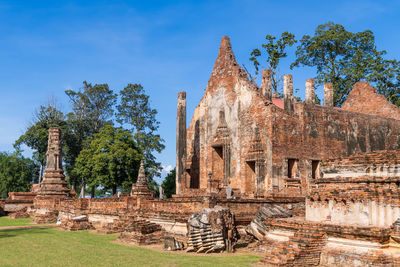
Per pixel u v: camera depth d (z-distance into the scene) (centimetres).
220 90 3753
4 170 6128
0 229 2622
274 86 5281
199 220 1627
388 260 1208
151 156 5816
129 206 2486
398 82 5031
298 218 1741
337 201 1427
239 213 1995
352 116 3606
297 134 3225
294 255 1295
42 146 6406
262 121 3216
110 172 4709
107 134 4931
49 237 2112
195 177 4034
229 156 3553
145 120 6338
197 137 4069
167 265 1316
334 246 1321
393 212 1299
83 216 2636
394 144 3894
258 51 5388
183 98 3806
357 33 5175
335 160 1516
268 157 3114
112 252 1592
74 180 6525
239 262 1366
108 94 6912
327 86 3947
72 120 6519
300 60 5403
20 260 1422
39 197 3975
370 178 1364
